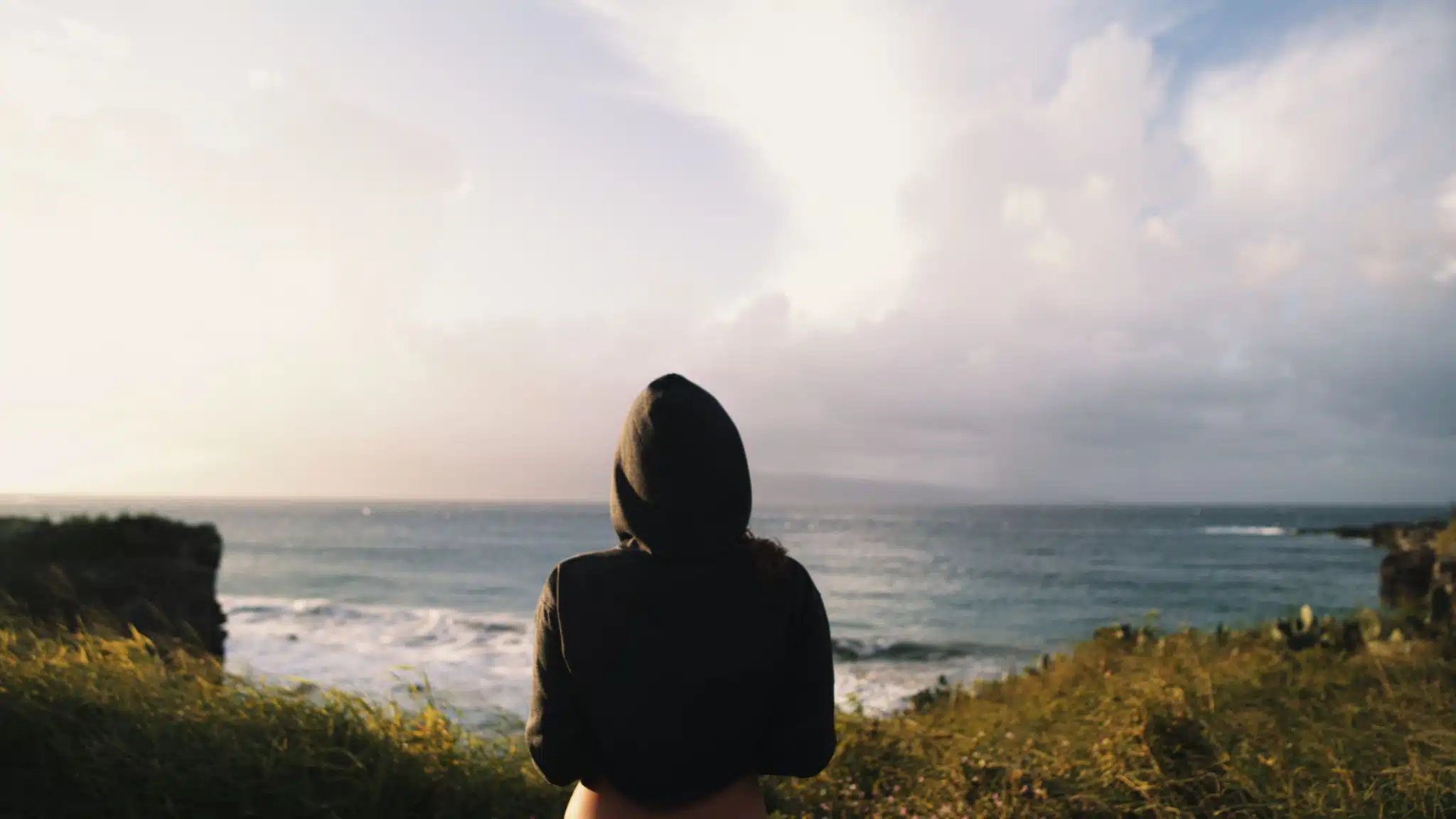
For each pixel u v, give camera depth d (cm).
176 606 1398
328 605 3381
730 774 189
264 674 494
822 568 5888
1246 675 628
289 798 358
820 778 469
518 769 435
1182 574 5356
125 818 341
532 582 4784
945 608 3709
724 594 190
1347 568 5731
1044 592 4344
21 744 364
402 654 1911
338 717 427
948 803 438
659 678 185
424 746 420
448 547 8294
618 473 203
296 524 14650
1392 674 625
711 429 195
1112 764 448
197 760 371
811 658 195
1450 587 809
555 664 193
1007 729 577
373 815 362
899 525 14262
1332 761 438
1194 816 405
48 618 661
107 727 385
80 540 1421
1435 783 408
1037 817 423
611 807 191
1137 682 601
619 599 189
